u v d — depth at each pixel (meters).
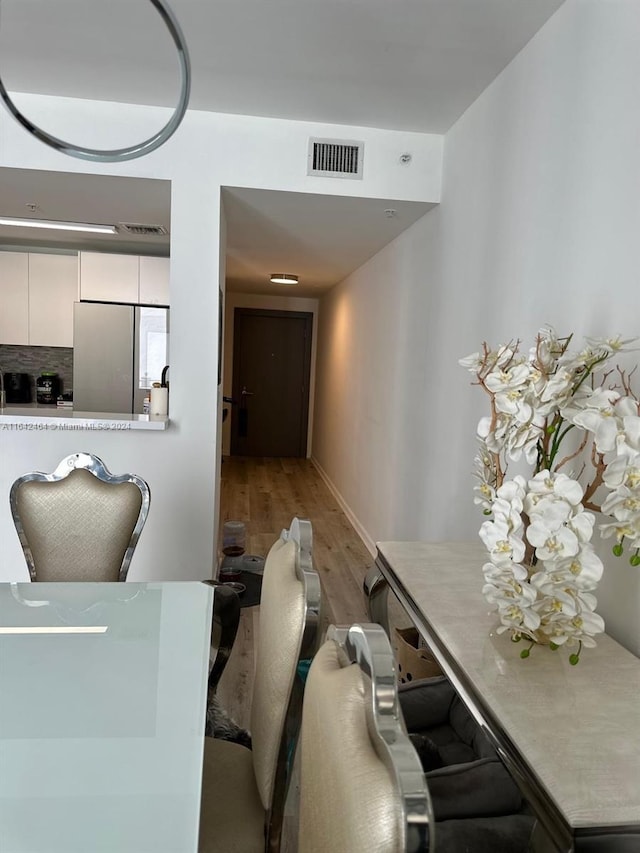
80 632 1.36
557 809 0.76
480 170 2.30
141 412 4.44
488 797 1.07
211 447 2.80
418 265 3.08
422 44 1.99
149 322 4.39
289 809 1.64
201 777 0.90
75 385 4.38
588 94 1.57
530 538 1.01
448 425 2.55
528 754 0.85
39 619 1.42
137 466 2.76
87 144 2.59
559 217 1.71
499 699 0.99
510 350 1.18
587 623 1.04
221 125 2.66
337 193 2.74
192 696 1.12
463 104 2.42
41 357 5.08
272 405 7.30
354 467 4.61
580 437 1.50
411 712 1.51
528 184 1.90
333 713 0.66
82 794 0.85
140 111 2.61
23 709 1.05
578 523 1.00
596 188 1.52
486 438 1.20
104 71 2.30
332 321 5.94
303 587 1.07
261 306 7.07
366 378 4.25
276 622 1.09
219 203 2.69
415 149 2.76
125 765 0.92
